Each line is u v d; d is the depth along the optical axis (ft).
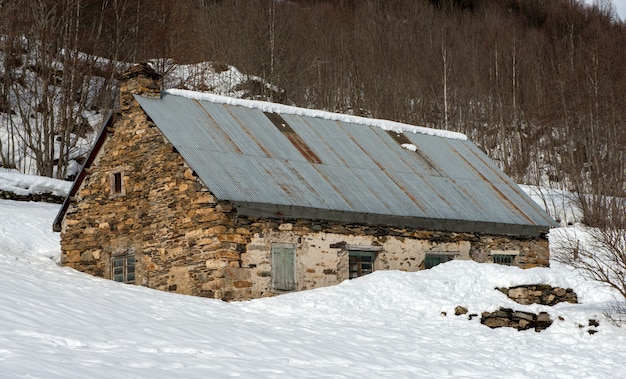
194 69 167.32
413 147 92.22
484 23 225.56
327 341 52.75
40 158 135.13
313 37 198.49
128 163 77.82
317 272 72.43
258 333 52.80
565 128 177.06
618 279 66.44
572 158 159.33
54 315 49.75
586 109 170.30
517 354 53.72
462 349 54.19
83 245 81.25
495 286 68.18
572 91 177.06
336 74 191.52
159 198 73.92
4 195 111.86
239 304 63.98
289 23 196.34
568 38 227.20
